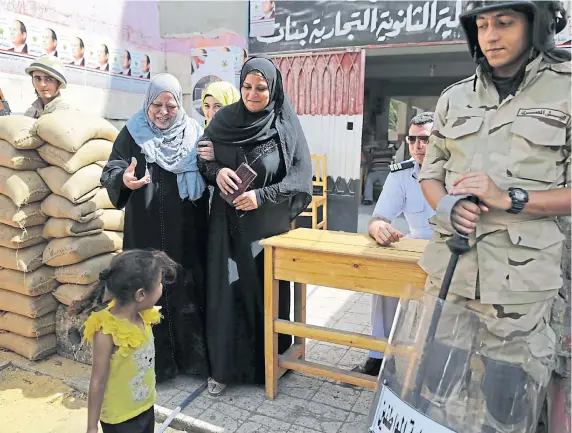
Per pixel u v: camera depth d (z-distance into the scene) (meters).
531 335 1.34
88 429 1.81
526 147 1.50
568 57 1.54
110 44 5.70
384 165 8.98
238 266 2.65
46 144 2.91
